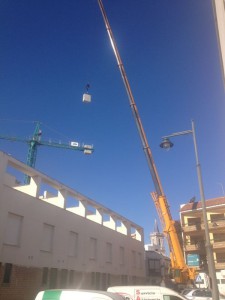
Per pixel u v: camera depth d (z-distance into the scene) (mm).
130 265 40000
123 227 41750
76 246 29078
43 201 25375
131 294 14547
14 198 22328
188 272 28875
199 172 14969
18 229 22438
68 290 8062
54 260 25422
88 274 29969
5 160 22234
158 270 49500
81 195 31203
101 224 34500
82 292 7859
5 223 21109
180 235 46500
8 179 26875
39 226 24328
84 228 30766
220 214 47625
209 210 47969
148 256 50781
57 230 26453
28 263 22516
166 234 30406
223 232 46000
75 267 28125
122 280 37000
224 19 5023
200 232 46531
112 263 35188
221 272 40125
